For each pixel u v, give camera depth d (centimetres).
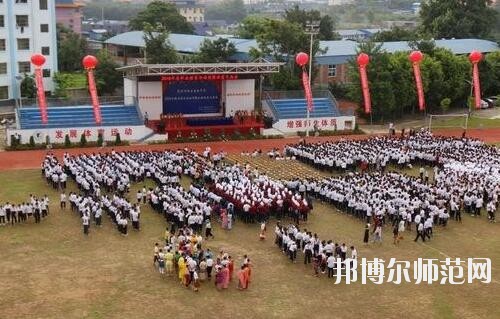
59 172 4897
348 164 5578
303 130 7456
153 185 5016
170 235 3791
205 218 4078
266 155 6172
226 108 7356
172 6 14975
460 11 12450
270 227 4162
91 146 6500
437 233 4106
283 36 8738
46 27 9381
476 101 7462
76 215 4303
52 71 9600
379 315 2944
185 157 5538
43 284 3180
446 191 4528
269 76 8644
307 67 8788
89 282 3216
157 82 7012
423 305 3059
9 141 6366
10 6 8912
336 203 4534
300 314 2934
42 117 6159
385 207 4206
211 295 3109
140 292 3116
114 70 9538
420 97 7038
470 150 5953
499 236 4069
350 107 8881
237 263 3525
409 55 7844
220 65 6906
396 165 5822
